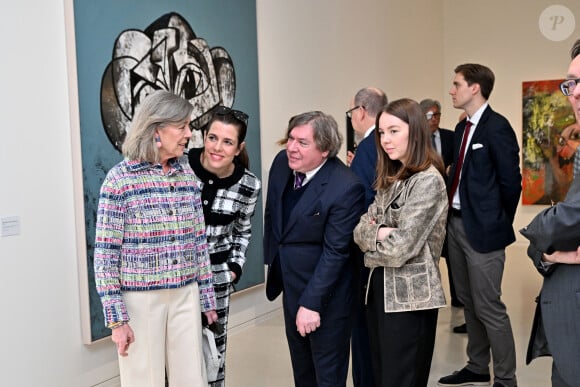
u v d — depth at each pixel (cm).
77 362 369
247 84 512
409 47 846
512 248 901
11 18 329
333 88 649
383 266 250
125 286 226
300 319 251
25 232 338
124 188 223
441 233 253
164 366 236
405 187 250
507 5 919
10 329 331
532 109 904
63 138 359
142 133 225
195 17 454
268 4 542
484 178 352
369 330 268
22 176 336
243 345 471
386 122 252
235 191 278
